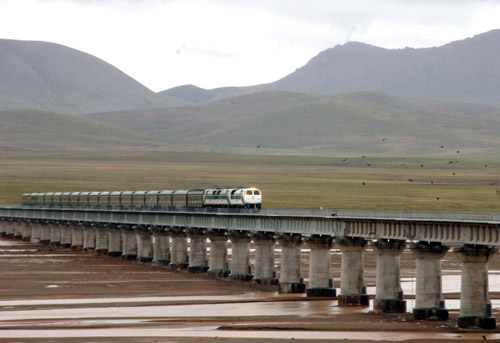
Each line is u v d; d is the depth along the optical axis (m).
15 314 176.38
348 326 155.75
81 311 180.75
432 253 162.00
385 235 172.62
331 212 192.75
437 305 162.62
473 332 147.75
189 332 151.38
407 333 147.62
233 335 147.88
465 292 151.00
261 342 140.50
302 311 177.75
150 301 197.12
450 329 151.12
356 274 186.12
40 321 165.88
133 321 165.38
